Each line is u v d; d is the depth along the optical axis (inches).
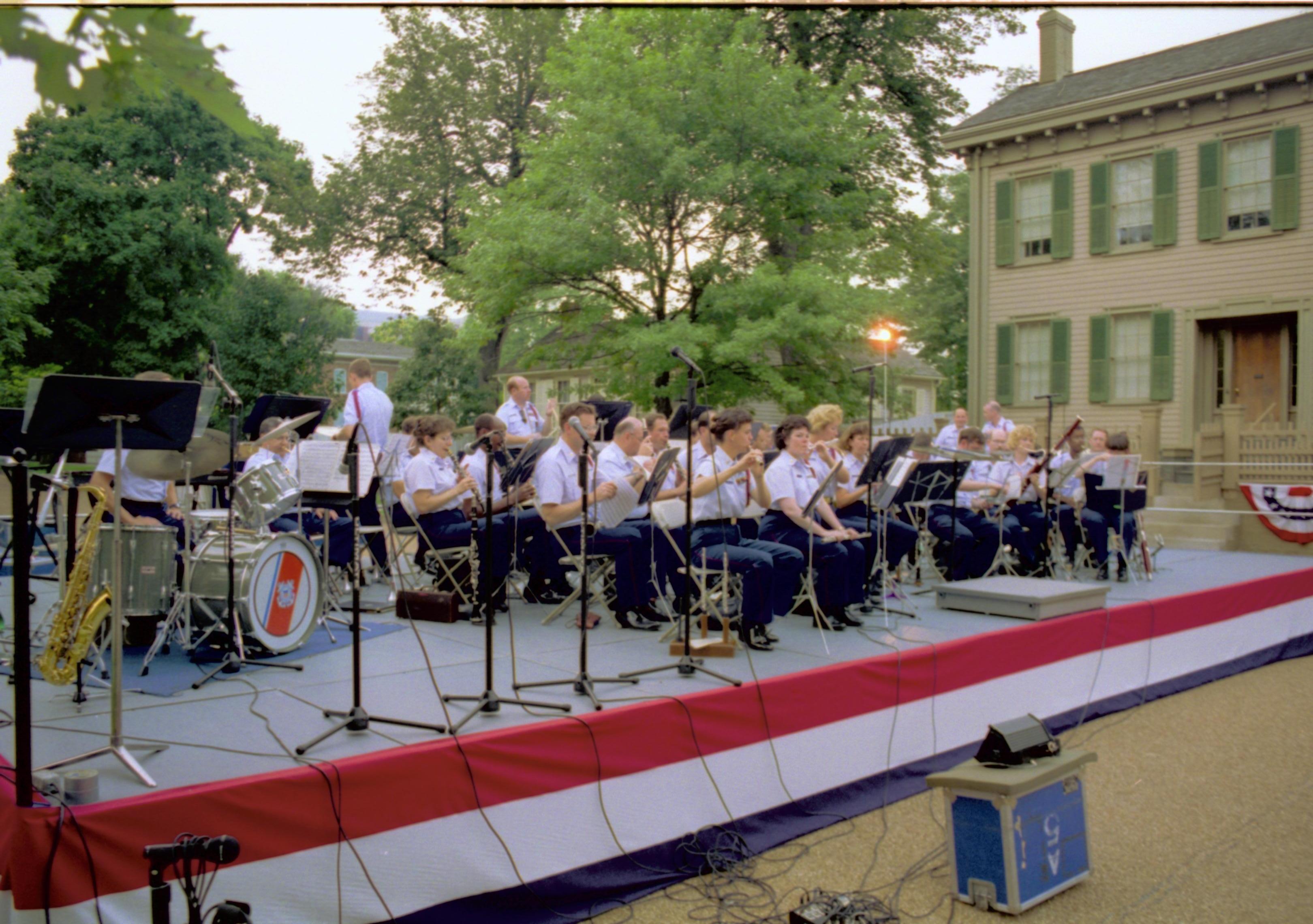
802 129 641.6
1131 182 648.4
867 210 742.5
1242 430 527.5
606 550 245.4
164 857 105.0
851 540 263.0
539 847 156.0
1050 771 162.7
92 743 147.8
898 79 873.5
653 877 169.0
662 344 623.8
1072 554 365.1
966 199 1498.5
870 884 171.2
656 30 664.4
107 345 946.7
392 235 1169.4
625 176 637.3
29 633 113.7
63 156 896.3
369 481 252.2
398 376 1075.9
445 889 145.5
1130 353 651.5
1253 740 256.8
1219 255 609.6
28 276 804.6
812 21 824.3
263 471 205.5
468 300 765.3
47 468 319.9
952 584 286.0
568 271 663.1
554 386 1186.6
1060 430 679.1
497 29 1112.8
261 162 1029.2
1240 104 597.3
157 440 145.0
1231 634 333.4
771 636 233.1
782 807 192.4
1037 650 255.6
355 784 137.1
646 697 178.7
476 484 256.4
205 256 971.9
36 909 112.2
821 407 302.5
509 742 153.4
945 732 228.1
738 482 263.0
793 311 622.8
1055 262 681.6
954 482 297.0
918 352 1515.7
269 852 129.7
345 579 296.0
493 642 198.2
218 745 148.0
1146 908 161.9
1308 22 625.0
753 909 161.2
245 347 957.8
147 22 60.4
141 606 199.0
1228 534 501.7
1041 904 163.2
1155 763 237.1
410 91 1127.0
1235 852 184.5
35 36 58.8
